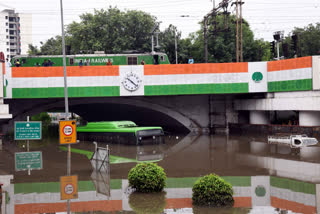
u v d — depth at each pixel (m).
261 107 38.50
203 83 38.28
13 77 36.81
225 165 21.09
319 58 32.41
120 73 37.97
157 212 12.16
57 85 37.31
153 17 66.06
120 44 60.75
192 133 43.50
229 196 13.12
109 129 36.44
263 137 36.50
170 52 66.25
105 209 12.66
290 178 17.28
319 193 14.56
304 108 33.34
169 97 43.06
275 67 36.91
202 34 66.81
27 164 22.55
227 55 62.44
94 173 19.19
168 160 23.64
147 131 33.41
